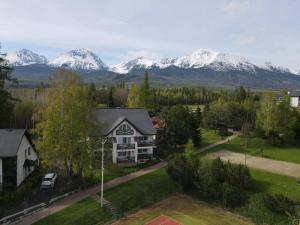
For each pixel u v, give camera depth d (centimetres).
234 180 4962
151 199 5003
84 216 4319
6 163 5072
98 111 7238
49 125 4828
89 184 5344
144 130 7106
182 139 7569
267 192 4878
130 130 6888
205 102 17550
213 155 7088
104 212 4494
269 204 4422
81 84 5131
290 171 5828
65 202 4747
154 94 15225
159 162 6881
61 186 5328
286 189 4944
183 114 7894
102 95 13762
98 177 5834
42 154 4938
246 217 4456
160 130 8000
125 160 6800
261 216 4378
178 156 5575
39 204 4616
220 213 4609
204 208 4778
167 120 7869
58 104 4869
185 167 5297
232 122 10238
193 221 4322
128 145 6838
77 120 4928
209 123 10544
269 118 7925
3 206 4425
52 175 5419
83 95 5072
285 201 4400
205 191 5016
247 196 4800
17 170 5138
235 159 6700
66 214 4341
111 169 6084
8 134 5291
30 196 4903
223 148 7762
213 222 4306
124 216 4488
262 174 5644
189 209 4728
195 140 7831
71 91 4916
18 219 4184
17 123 9194
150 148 7062
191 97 17350
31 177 5662
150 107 11238
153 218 4412
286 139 7950
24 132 5397
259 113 8269
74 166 5066
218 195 4884
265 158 6781
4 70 6425
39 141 4925
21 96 11144
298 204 4359
